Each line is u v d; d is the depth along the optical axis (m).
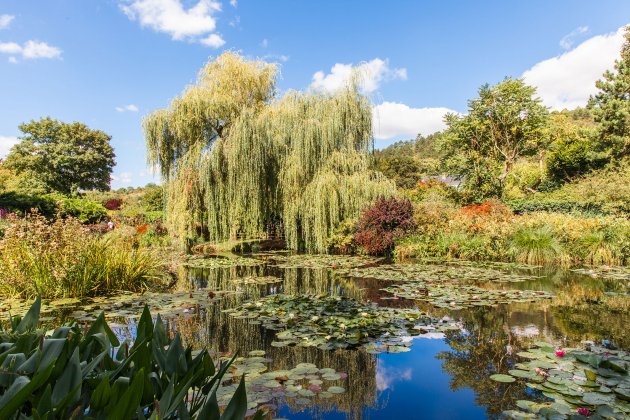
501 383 2.71
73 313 4.69
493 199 17.94
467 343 3.59
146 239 13.70
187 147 12.47
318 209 11.77
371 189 12.26
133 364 1.25
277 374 2.84
